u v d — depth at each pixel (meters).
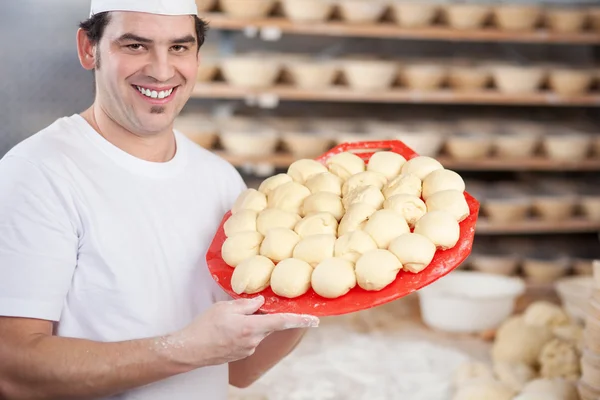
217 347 1.14
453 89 3.39
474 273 2.77
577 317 2.44
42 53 3.22
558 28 3.35
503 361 2.22
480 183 3.63
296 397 2.06
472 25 3.28
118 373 1.15
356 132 3.32
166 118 1.29
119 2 1.20
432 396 2.07
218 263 1.30
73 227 1.25
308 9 3.11
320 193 1.33
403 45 3.88
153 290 1.31
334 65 3.22
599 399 1.72
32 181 1.22
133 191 1.32
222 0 3.12
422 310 2.69
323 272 1.16
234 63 3.12
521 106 3.86
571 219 3.44
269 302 1.19
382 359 2.32
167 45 1.23
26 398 1.17
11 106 3.24
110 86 1.26
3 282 1.19
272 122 3.40
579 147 3.37
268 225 1.29
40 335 1.19
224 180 1.49
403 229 1.22
